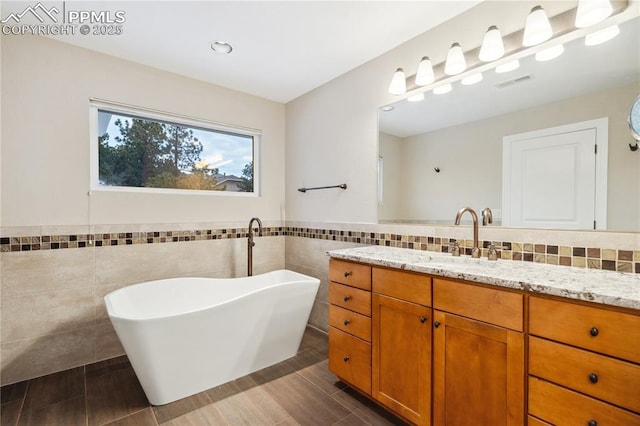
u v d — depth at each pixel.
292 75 2.65
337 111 2.68
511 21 1.61
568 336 1.01
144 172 2.53
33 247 2.02
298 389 1.91
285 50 2.24
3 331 1.92
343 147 2.62
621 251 1.30
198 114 2.72
